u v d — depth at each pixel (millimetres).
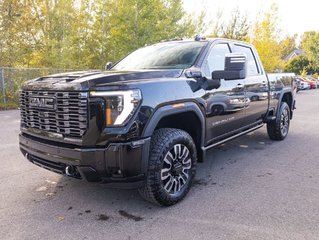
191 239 2785
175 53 4297
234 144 6395
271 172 4598
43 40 18281
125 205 3479
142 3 16812
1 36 15250
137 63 4484
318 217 3168
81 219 3160
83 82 2904
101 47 18766
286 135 6926
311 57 48344
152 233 2887
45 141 3268
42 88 3188
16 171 4574
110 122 2889
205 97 3848
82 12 18719
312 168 4785
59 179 4262
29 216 3221
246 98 4914
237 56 3746
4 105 12375
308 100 17969
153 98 3113
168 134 3340
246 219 3137
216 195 3740
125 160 2898
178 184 3520
